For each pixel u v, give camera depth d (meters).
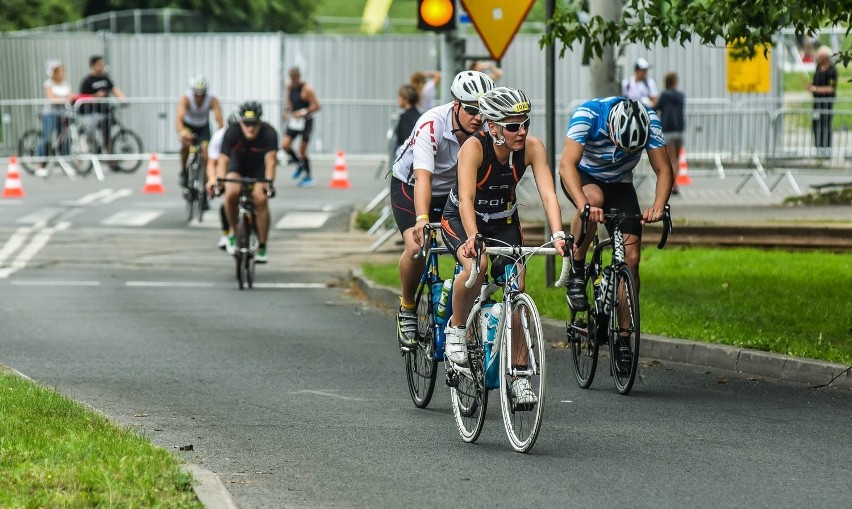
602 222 24.58
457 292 20.86
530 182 66.31
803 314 32.22
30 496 15.97
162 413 23.56
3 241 54.22
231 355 30.33
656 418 23.06
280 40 94.69
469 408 21.12
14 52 97.56
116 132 82.50
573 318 26.41
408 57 94.25
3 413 20.70
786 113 70.69
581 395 25.36
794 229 46.84
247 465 19.48
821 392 25.38
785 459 19.89
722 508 17.12
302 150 75.12
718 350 28.05
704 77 87.25
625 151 25.28
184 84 95.75
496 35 37.59
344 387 26.31
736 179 72.25
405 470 19.19
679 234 48.34
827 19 32.94
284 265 48.66
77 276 45.94
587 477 18.75
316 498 17.58
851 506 17.23
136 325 35.25
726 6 31.20
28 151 82.19
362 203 66.19
